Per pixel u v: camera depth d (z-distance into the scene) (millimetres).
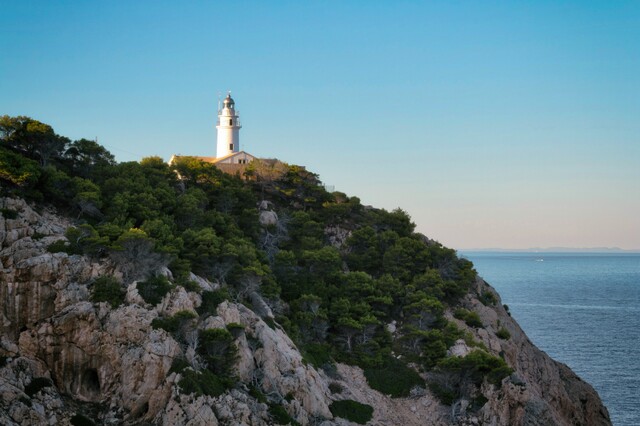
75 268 103062
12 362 97000
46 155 130000
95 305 101062
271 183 158750
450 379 118938
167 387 97562
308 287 131125
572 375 152500
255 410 99750
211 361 101812
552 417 117562
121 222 116750
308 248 140500
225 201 142375
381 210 163375
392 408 116125
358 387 117812
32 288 100062
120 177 129500
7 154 115062
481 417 114875
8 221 104000
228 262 118562
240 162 181250
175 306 102938
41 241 104312
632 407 164375
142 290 102812
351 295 131500
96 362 99750
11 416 91812
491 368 118875
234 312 108562
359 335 125812
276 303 123875
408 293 134625
